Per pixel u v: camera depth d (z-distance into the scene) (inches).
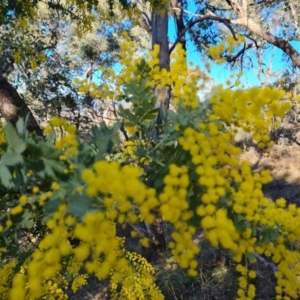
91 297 148.7
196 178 32.3
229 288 152.9
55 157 31.5
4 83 102.6
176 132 33.0
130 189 26.0
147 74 41.5
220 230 29.5
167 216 28.6
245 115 32.9
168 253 171.6
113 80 43.0
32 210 37.2
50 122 33.4
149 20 254.8
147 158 35.8
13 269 56.6
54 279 66.2
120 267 33.9
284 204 37.4
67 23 381.7
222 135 32.3
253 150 320.2
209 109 33.5
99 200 29.4
